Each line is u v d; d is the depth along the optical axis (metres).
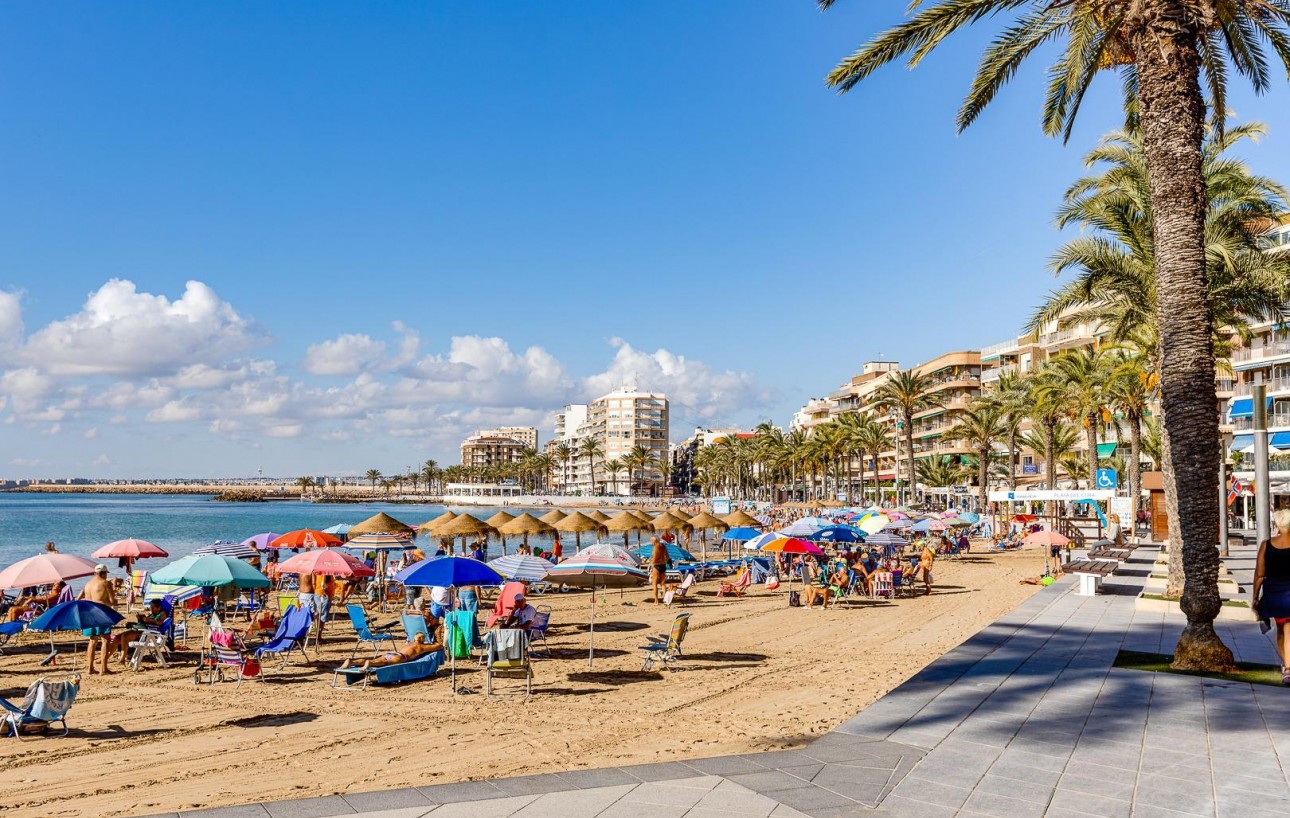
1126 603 18.66
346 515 137.38
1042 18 13.67
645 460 184.38
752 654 15.14
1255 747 7.39
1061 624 15.27
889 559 31.88
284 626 14.47
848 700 11.16
